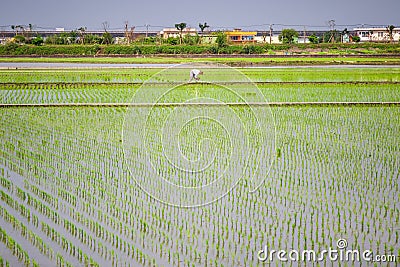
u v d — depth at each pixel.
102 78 42.34
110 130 24.20
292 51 78.56
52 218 14.08
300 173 18.06
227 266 11.60
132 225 13.69
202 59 60.50
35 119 26.62
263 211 14.65
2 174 17.83
